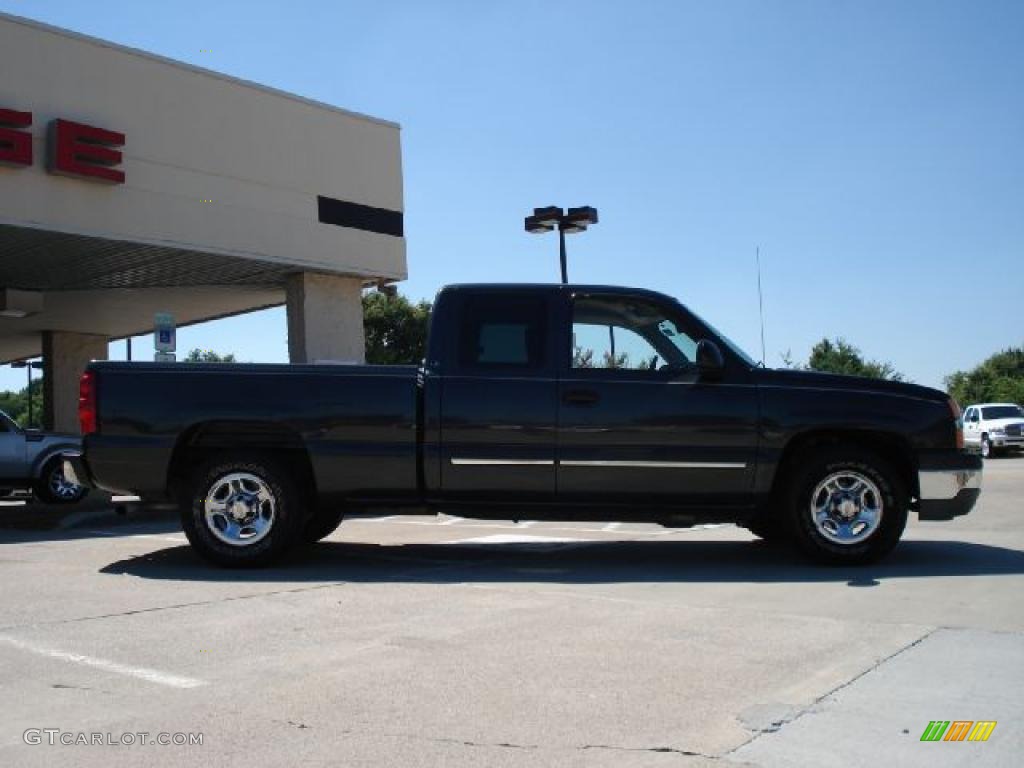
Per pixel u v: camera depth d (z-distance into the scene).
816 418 7.50
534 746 3.77
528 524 11.60
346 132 18.08
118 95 15.02
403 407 7.64
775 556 8.35
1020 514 11.75
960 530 10.09
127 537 10.08
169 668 4.84
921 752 3.71
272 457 7.78
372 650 5.14
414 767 3.57
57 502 15.12
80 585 7.03
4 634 5.52
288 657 5.02
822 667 4.77
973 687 4.44
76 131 14.32
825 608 6.09
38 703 4.32
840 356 48.66
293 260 17.12
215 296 21.12
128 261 16.75
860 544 7.56
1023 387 61.38
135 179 15.16
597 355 7.73
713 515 7.67
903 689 4.42
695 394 7.55
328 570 7.73
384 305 40.19
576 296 7.82
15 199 13.88
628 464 7.51
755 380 7.61
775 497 7.83
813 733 3.89
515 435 7.56
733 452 7.52
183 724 4.04
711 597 6.48
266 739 3.86
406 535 10.30
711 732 3.90
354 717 4.10
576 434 7.53
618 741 3.81
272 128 16.95
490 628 5.61
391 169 18.83
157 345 14.45
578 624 5.69
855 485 7.59
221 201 16.19
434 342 7.77
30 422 34.06
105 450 7.71
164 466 7.69
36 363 29.28
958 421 7.67
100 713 4.18
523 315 7.79
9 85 13.85
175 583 7.11
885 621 5.70
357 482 7.68
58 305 22.22
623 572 7.56
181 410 7.69
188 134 15.84
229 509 7.77
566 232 19.33
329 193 17.72
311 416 7.66
